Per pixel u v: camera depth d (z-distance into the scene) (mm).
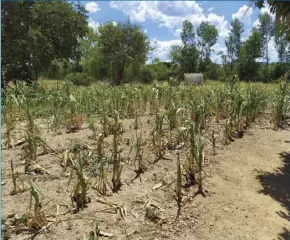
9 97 7586
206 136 5402
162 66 41688
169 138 5008
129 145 4898
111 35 32219
